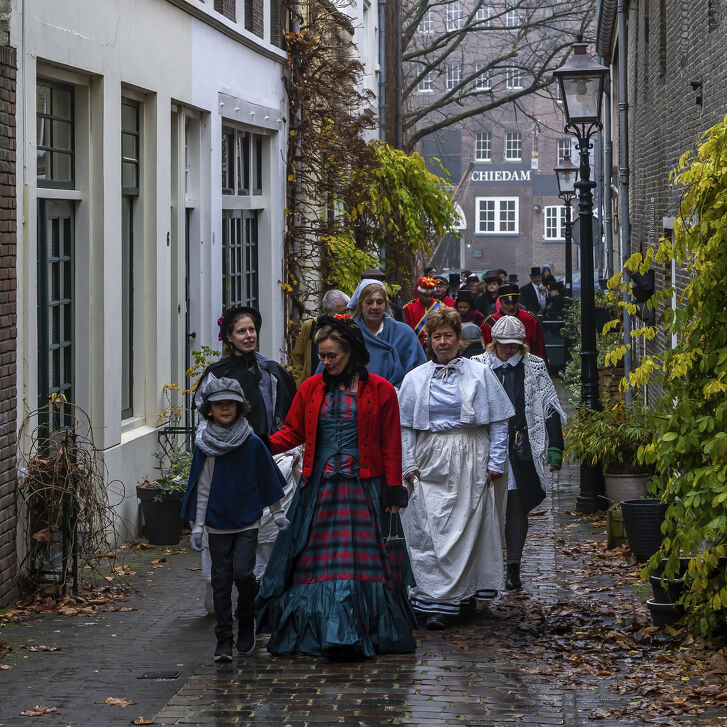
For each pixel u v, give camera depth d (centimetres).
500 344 1230
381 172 2588
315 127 2452
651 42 2270
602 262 4653
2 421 1130
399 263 2764
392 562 995
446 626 1077
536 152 9194
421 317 1898
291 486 1170
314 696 861
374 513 991
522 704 840
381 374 1227
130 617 1127
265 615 1004
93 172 1427
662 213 2030
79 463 1218
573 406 2547
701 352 959
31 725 812
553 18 4925
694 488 953
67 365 1403
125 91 1554
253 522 977
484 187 9275
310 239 2477
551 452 1238
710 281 939
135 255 1630
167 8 1670
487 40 8512
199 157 1895
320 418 1000
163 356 1658
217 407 977
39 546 1196
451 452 1079
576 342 3591
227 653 959
